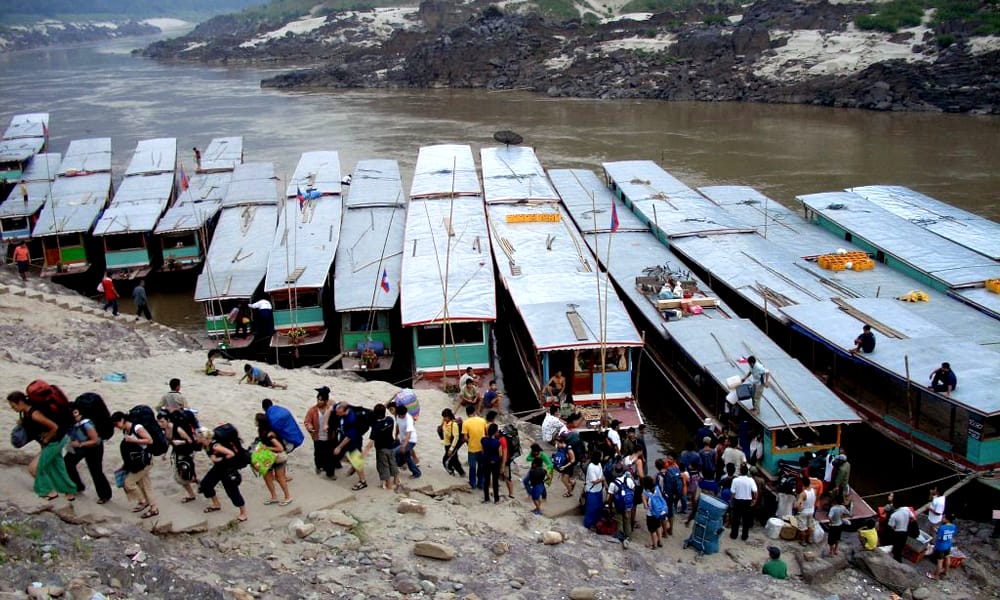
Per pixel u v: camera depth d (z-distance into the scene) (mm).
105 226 42000
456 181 45156
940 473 24594
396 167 50281
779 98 92375
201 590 13492
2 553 13328
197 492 16922
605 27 124500
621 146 72750
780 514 21578
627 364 27516
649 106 94688
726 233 38281
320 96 112562
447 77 118875
